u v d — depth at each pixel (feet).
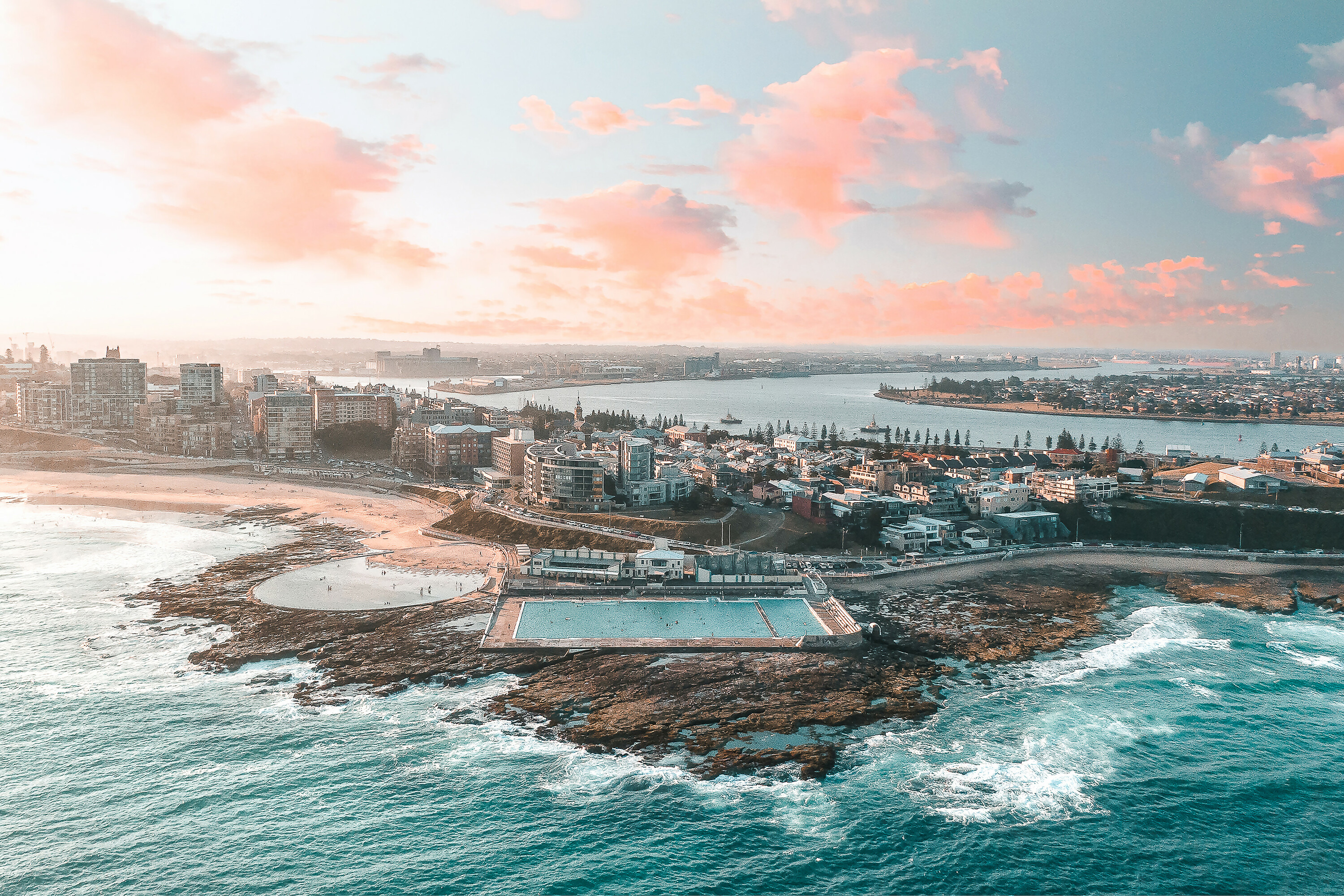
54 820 339.77
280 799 356.18
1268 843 335.26
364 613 588.09
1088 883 309.83
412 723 426.10
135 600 618.85
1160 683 486.79
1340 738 421.18
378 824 338.95
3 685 467.93
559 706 443.32
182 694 458.09
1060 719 437.99
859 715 436.35
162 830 333.62
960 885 307.78
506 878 306.76
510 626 560.20
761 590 644.69
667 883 305.53
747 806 354.33
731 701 451.12
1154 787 374.02
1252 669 509.35
